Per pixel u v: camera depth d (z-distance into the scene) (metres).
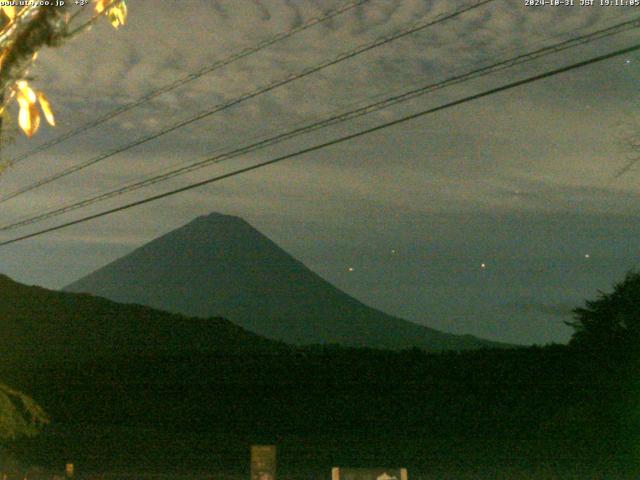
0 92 3.68
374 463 27.34
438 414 35.06
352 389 40.25
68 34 3.72
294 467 26.92
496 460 26.62
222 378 44.62
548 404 33.38
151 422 37.62
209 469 26.64
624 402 25.88
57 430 35.44
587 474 23.94
